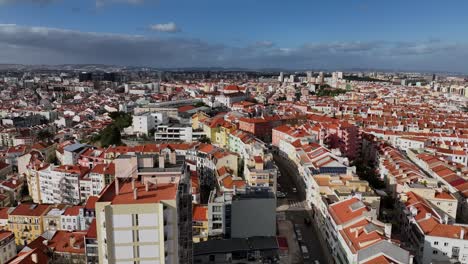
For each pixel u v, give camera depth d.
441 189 168.00
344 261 119.44
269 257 134.88
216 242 137.88
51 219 157.75
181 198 85.31
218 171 194.25
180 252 85.38
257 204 144.00
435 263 120.00
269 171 176.75
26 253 120.31
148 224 74.94
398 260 106.75
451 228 130.25
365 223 122.44
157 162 93.75
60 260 124.19
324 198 151.50
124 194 80.00
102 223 75.88
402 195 159.75
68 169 199.75
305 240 149.50
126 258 76.00
